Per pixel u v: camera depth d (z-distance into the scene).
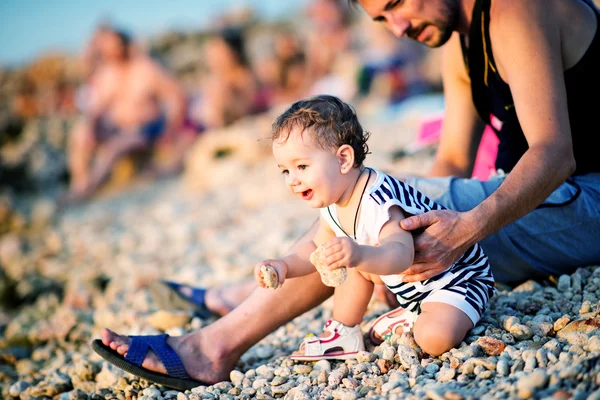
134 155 8.81
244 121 8.85
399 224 2.21
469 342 2.34
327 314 3.15
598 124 2.58
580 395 1.81
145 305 3.74
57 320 3.94
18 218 7.57
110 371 2.80
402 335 2.39
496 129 2.80
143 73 8.89
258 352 2.80
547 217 2.62
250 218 5.82
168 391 2.54
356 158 2.26
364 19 10.23
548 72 2.38
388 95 7.98
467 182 2.65
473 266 2.37
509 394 1.94
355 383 2.29
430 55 9.08
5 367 3.51
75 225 7.18
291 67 9.16
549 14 2.44
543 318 2.43
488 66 2.57
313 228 2.58
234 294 3.19
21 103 12.21
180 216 6.45
